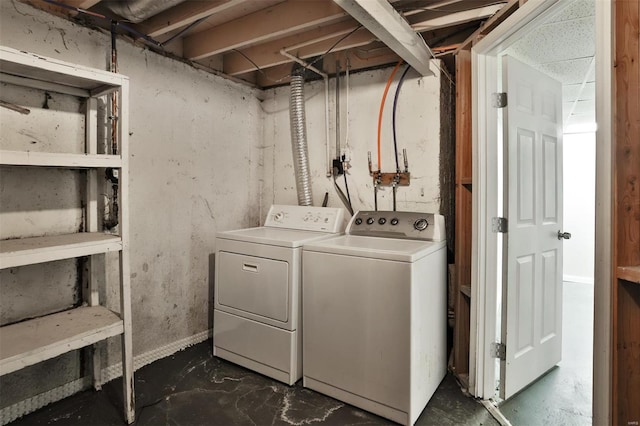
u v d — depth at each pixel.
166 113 2.26
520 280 1.89
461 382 2.00
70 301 1.87
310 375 1.92
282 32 1.95
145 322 2.20
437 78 2.24
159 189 2.24
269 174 3.01
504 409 1.79
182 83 2.36
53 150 1.77
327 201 2.71
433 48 2.25
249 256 2.10
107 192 1.97
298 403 1.80
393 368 1.65
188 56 2.34
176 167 2.34
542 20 1.46
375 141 2.49
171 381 2.00
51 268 1.80
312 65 2.67
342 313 1.80
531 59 2.35
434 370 1.90
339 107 2.62
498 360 2.28
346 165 2.61
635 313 1.00
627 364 1.00
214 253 2.62
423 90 2.30
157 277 2.25
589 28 1.90
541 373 2.10
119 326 1.61
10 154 1.26
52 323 1.61
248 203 2.91
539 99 2.01
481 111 1.83
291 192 2.90
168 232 2.31
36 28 1.68
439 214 2.22
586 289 4.25
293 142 2.66
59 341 1.42
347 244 1.89
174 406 1.77
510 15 1.58
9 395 1.65
